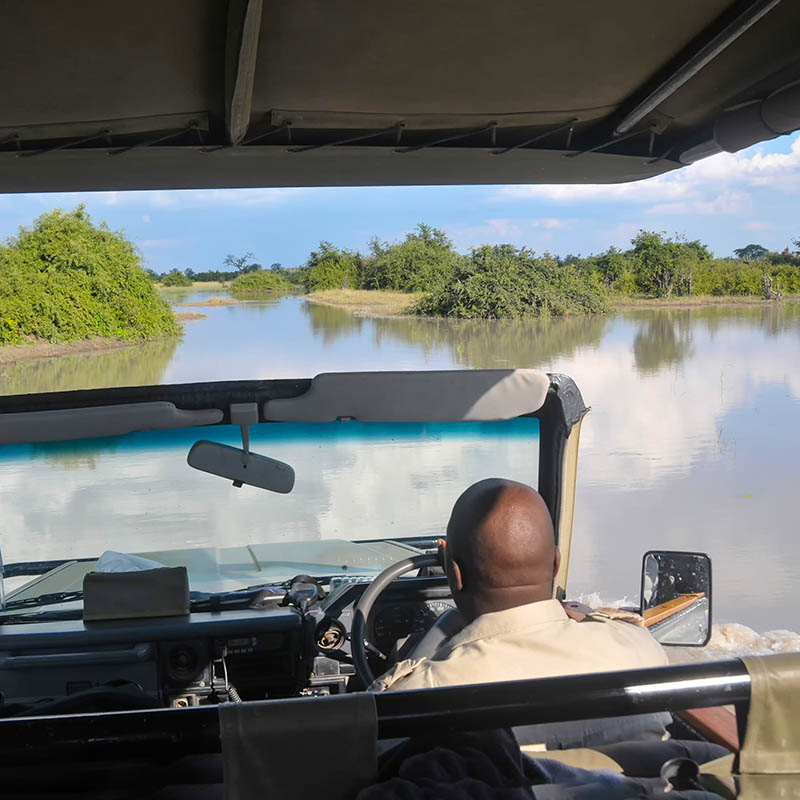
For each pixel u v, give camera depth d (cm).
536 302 2998
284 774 121
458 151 574
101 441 292
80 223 2698
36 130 550
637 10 424
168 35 447
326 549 313
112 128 554
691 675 129
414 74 500
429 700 123
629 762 156
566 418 304
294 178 640
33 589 299
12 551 297
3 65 473
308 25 440
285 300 3716
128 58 471
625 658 173
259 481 303
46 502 295
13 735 118
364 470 307
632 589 768
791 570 803
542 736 158
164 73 491
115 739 120
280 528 311
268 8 421
